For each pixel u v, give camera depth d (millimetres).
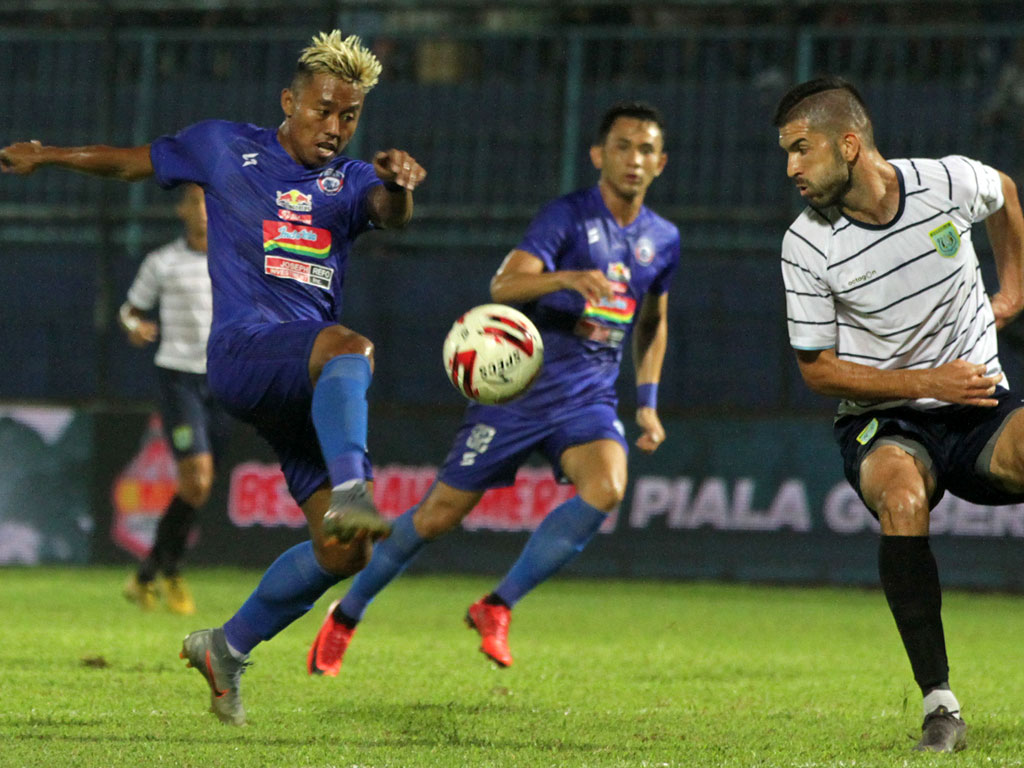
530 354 14688
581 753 12266
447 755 11953
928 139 45719
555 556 18453
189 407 28047
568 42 47062
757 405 43938
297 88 13156
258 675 18031
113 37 46719
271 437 13172
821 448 38312
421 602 32000
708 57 47156
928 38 45500
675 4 45281
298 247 13195
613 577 39188
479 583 37500
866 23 46281
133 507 40438
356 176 13469
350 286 45469
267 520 39750
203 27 48656
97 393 44594
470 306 44938
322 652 17922
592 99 47438
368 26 49438
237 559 39844
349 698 15961
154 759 11500
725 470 38844
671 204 46938
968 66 45719
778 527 38375
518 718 14523
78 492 40750
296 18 48688
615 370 19828
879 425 14039
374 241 45281
